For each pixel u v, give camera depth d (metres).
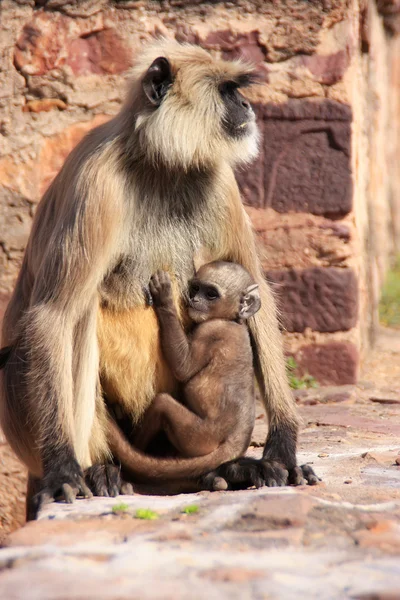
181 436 8.46
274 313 9.37
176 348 8.47
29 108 14.19
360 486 7.68
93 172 8.29
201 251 9.03
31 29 14.13
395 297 26.45
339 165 14.43
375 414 12.62
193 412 8.51
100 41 14.17
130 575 4.91
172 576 4.89
